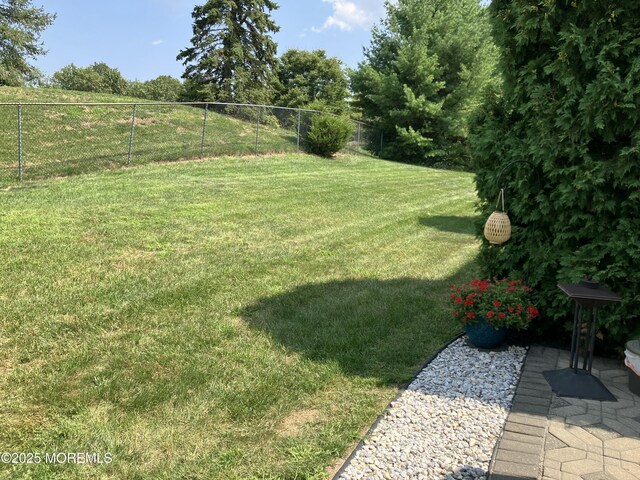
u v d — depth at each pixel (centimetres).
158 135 1609
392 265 668
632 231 388
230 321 445
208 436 279
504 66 458
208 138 1691
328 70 4428
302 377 353
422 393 341
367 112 2592
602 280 399
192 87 3247
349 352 398
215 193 1014
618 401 342
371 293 547
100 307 447
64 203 818
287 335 423
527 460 264
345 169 1645
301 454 265
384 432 290
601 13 390
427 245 797
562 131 409
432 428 297
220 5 3161
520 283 441
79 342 383
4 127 1391
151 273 546
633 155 377
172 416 295
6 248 572
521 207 445
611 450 281
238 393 325
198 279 541
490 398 337
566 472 259
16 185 941
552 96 412
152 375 342
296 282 566
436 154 2367
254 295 514
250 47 3350
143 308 455
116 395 313
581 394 345
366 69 2433
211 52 3177
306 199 1058
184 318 443
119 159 1259
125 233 684
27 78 3197
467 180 1702
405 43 2402
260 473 248
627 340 411
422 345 427
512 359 406
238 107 2178
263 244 708
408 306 516
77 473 243
